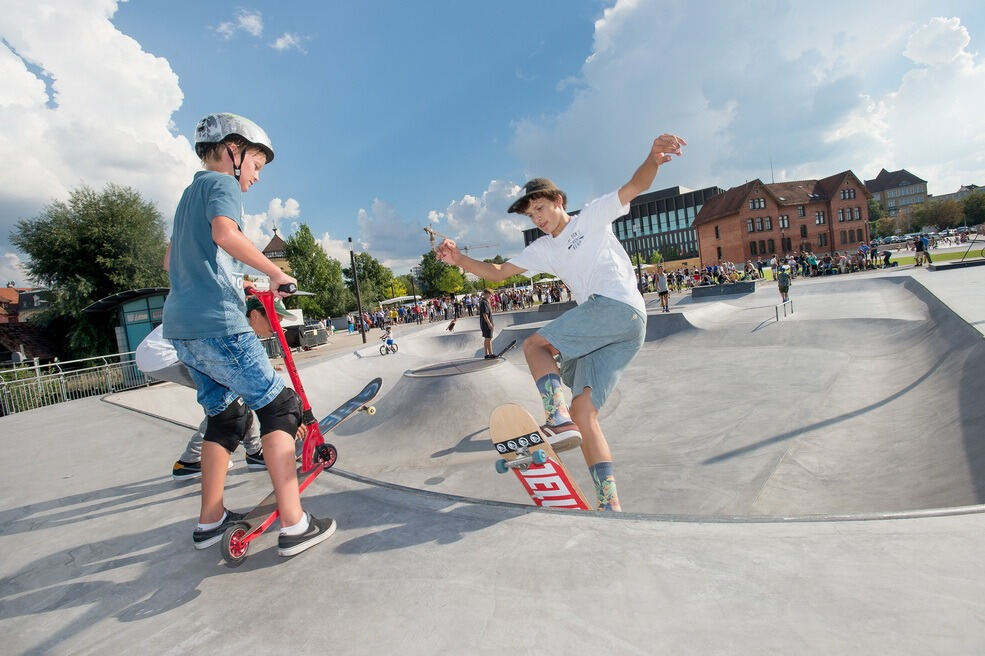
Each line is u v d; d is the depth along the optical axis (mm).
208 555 1947
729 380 7891
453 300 42219
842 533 1479
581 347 2170
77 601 1714
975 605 1102
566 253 2332
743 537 1523
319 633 1344
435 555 1670
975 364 5285
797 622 1119
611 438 6062
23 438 4961
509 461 2170
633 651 1099
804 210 58875
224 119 1976
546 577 1443
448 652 1185
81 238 24922
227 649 1339
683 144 2098
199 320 1813
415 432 6031
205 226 1852
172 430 4535
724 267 33031
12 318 42844
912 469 4188
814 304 14453
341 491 2404
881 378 7004
